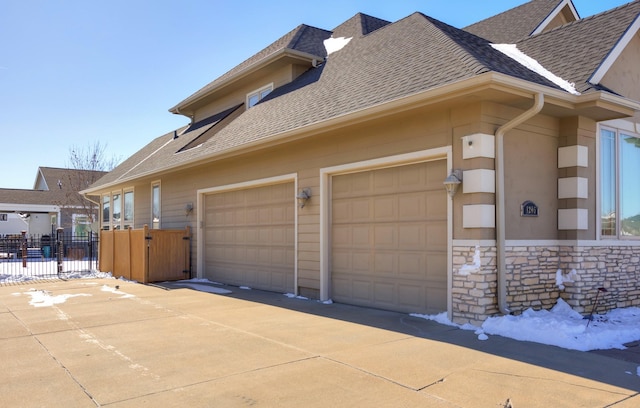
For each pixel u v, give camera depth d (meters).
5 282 13.82
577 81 7.95
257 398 4.57
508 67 7.74
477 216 7.18
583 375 5.14
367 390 4.75
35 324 7.88
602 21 9.23
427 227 8.12
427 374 5.20
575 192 8.13
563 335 6.45
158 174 15.46
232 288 12.32
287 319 8.12
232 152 11.53
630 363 5.59
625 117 8.31
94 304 9.80
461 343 6.41
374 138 8.83
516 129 7.71
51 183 37.62
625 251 8.97
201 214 14.38
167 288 12.31
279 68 14.83
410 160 8.25
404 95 7.52
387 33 11.70
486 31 13.30
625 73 9.00
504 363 5.55
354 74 10.57
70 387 4.91
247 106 16.30
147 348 6.34
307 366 5.51
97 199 27.73
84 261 23.19
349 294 9.53
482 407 4.32
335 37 15.51
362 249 9.27
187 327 7.58
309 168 10.32
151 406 4.40
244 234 12.66
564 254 8.22
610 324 7.52
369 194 9.16
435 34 9.45
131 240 14.50
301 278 10.56
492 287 7.26
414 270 8.31
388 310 8.74
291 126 9.93
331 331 7.19
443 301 7.84
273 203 11.66
